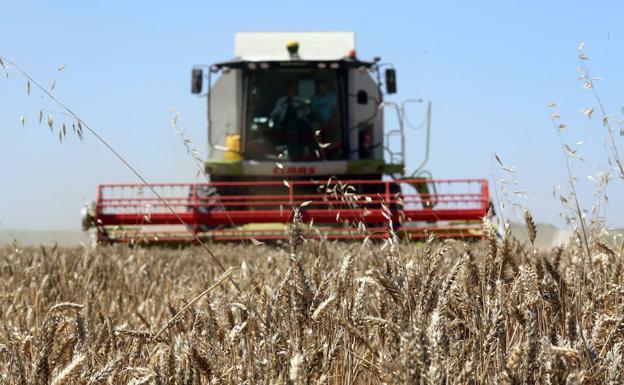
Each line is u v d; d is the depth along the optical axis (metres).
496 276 9.49
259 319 8.90
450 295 8.84
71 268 20.17
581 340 7.51
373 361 8.73
